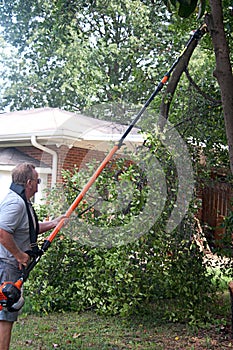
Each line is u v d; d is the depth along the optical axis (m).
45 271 5.85
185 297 5.41
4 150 10.45
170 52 9.55
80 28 16.05
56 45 16.89
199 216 6.20
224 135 5.87
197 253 5.61
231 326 5.36
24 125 10.02
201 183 6.02
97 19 16.45
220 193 6.37
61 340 4.68
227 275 5.99
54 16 14.02
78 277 5.89
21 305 3.44
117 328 5.21
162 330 5.18
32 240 3.51
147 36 15.12
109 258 5.44
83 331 5.04
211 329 5.28
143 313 5.57
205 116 5.89
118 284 5.32
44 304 5.74
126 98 6.87
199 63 11.59
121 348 4.50
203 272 5.62
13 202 3.37
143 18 15.55
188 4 2.96
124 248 5.33
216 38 4.64
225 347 4.65
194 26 6.85
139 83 6.74
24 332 4.90
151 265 5.31
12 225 3.33
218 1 4.62
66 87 16.56
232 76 4.68
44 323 5.33
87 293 5.72
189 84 6.00
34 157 9.95
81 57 15.81
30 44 18.64
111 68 16.22
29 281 5.85
